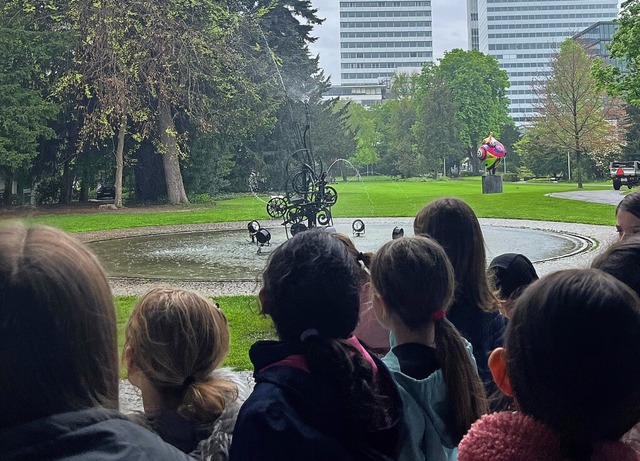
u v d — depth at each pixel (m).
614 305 1.49
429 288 2.45
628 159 64.88
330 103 72.25
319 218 18.39
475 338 3.23
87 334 1.28
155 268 14.23
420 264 2.49
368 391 1.99
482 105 92.69
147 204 40.31
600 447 1.49
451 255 3.33
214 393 2.41
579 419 1.46
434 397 2.29
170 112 39.06
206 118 36.72
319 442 1.87
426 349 2.43
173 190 39.22
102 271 1.39
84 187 43.00
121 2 32.16
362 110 113.00
